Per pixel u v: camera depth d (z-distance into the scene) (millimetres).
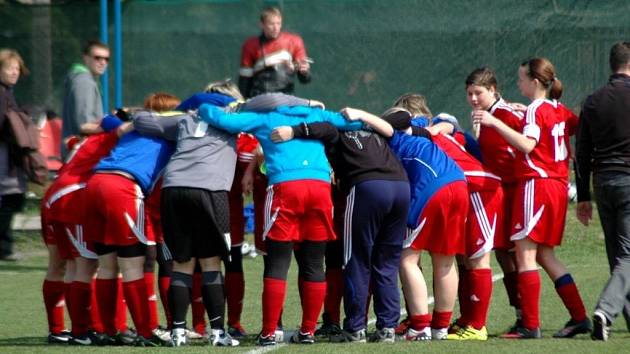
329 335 29969
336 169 28172
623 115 27828
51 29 59406
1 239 48156
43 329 32281
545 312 33562
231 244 29906
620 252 27781
